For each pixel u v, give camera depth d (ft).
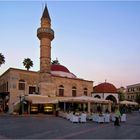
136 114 172.86
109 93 190.60
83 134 55.57
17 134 54.29
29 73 152.25
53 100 127.13
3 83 162.71
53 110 143.84
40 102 128.57
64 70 193.06
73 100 107.34
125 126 77.56
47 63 148.77
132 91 347.77
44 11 154.92
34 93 150.71
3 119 100.48
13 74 144.77
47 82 147.02
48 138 48.57
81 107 160.45
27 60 212.23
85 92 185.98
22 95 138.00
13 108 140.77
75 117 89.86
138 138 49.90
